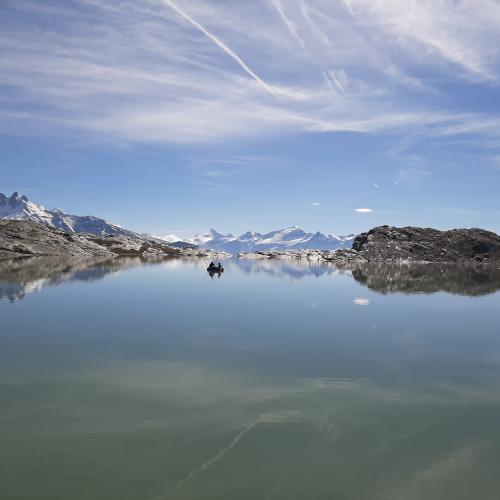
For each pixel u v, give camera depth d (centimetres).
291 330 3756
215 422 1788
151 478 1376
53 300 5238
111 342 3169
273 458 1508
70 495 1285
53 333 3447
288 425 1770
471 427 1772
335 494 1311
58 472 1403
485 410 1955
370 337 3512
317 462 1484
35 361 2642
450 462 1498
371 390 2206
